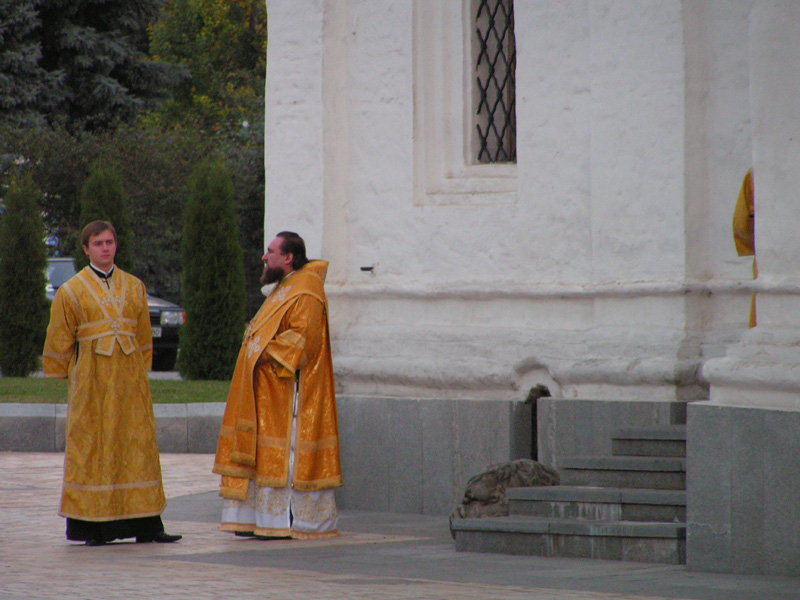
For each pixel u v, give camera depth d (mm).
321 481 16219
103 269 16125
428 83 19828
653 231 17172
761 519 12578
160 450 28578
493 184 19203
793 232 13078
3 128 62000
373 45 20188
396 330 19609
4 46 68938
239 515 16266
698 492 12938
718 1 16984
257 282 66062
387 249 20016
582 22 18094
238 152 66438
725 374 13000
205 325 36875
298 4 20688
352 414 19453
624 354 17109
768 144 13227
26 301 38094
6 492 21328
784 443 12445
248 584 11945
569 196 18188
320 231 20406
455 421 18500
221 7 92938
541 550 14188
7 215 38312
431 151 19797
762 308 13234
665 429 15812
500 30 19672
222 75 91062
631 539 13695
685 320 16875
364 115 20281
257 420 16234
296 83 20703
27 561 13906
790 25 13086
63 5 70625
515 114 19562
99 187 38562
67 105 70875
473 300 19062
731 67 16891
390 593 11352
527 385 18188
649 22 17203
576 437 17219
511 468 15531
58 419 28703
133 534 15680
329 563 13633
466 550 14664
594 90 17719
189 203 37375
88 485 15539
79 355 15852
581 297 17891
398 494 19000
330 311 20375
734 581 12125
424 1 19844
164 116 83812
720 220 16984
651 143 17188
